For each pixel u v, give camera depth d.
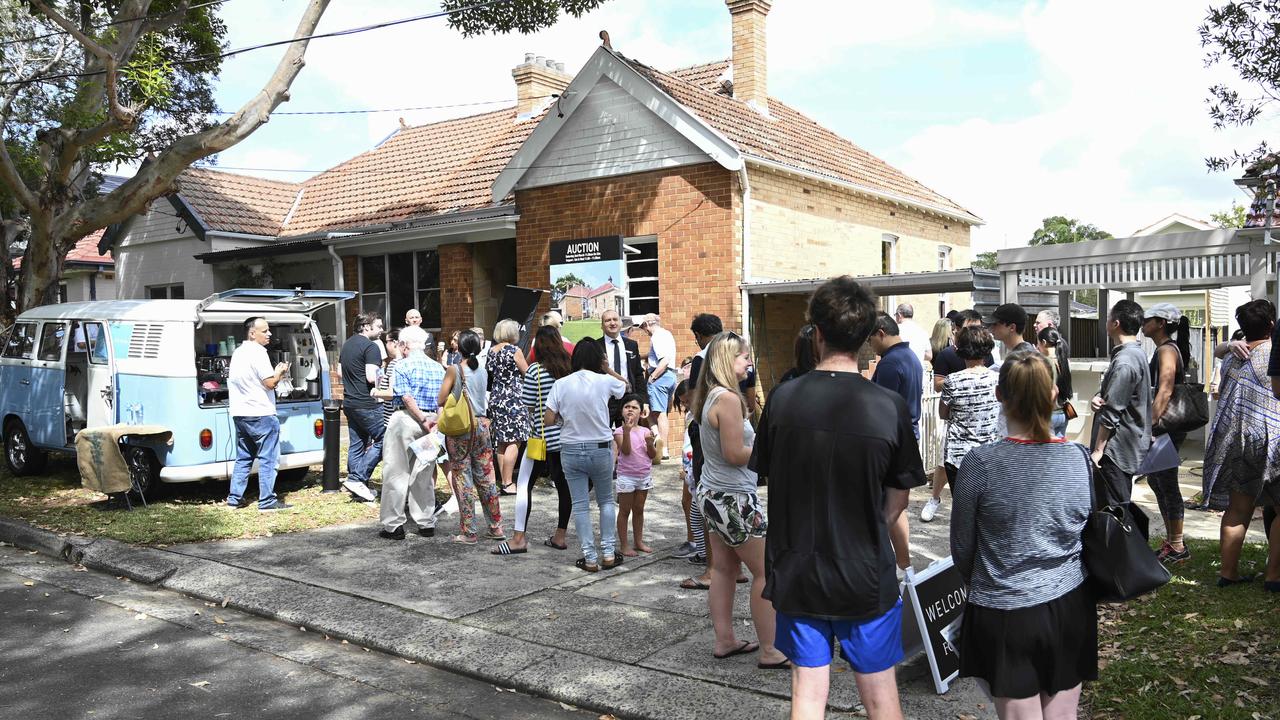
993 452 3.21
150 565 7.15
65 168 13.44
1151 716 4.05
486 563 7.10
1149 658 4.68
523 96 18.83
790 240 13.88
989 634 3.18
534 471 7.79
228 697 4.75
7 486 10.34
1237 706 4.08
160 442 9.13
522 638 5.41
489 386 8.70
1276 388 5.23
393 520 7.91
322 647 5.55
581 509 6.78
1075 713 3.22
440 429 7.42
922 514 8.06
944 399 6.66
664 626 5.56
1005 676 3.13
